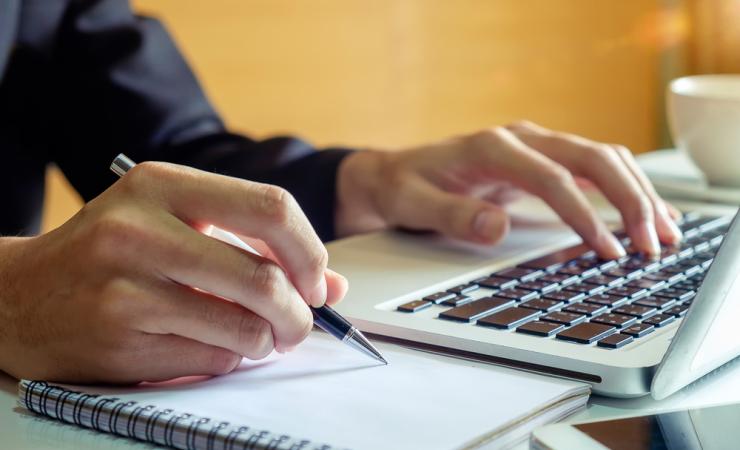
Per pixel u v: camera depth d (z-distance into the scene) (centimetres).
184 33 175
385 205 87
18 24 107
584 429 41
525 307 60
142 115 107
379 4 194
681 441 40
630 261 74
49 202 170
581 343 53
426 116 203
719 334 50
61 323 51
